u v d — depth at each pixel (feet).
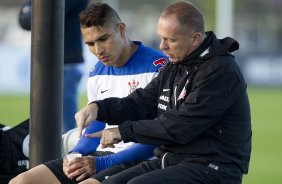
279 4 271.28
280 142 122.62
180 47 41.65
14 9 250.98
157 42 253.44
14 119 145.48
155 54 49.26
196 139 41.09
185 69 42.63
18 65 232.53
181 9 41.55
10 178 51.85
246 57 259.39
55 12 42.98
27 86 232.73
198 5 262.06
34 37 43.24
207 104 40.24
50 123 43.65
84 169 43.98
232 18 236.43
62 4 43.39
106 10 45.83
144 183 39.37
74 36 67.26
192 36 41.65
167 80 44.11
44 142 43.80
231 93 40.93
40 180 43.70
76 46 67.46
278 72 260.83
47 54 43.09
